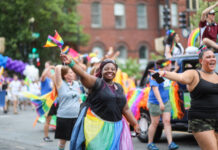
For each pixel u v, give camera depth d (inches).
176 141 362.0
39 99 374.9
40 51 725.9
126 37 1487.5
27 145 350.0
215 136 201.8
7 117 625.0
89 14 1407.5
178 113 320.5
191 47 379.2
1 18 1095.0
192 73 199.3
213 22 337.1
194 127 199.9
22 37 1064.2
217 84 198.1
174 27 1379.2
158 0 1526.8
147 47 1530.5
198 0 510.9
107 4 1444.4
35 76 652.1
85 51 1387.8
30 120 569.3
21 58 1084.5
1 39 575.5
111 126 190.5
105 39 1439.5
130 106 364.8
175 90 320.8
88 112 192.7
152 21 1536.7
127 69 1266.0
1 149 328.5
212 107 196.9
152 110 314.3
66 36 1226.0
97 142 188.5
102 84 191.6
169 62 310.2
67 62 183.5
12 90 719.7
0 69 569.3
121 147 191.3
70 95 271.9
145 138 356.2
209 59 198.4
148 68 371.2
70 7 1268.5
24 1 1079.0
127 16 1493.6
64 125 271.1
